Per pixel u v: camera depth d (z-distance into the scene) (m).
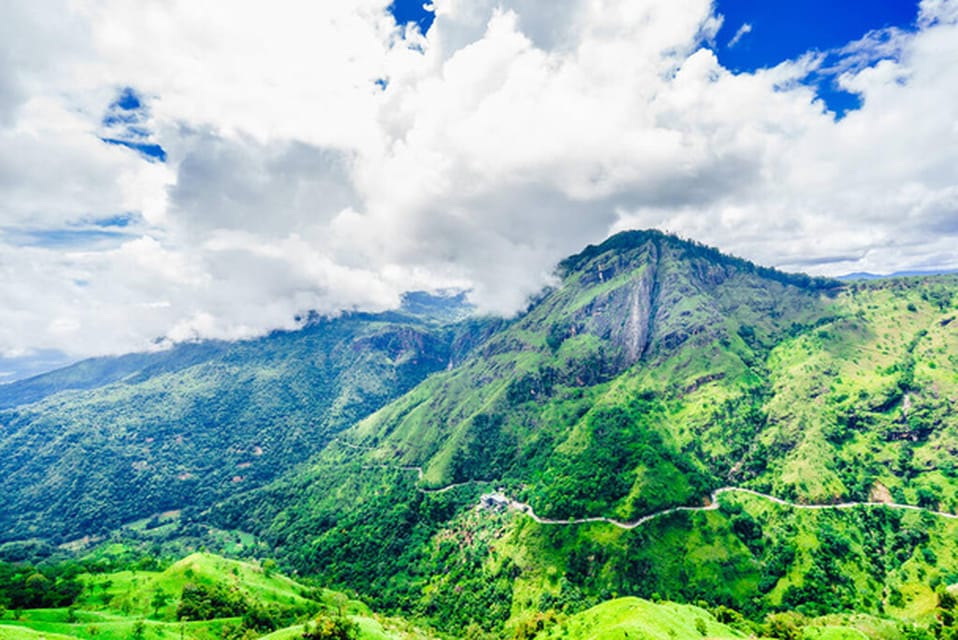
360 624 145.00
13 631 112.31
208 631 149.25
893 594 192.50
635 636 120.19
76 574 194.00
